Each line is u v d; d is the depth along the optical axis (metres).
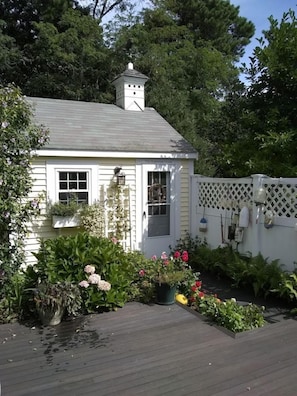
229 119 7.19
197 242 6.98
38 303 3.72
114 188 6.48
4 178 4.01
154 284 4.61
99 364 2.95
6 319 3.84
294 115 6.10
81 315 4.04
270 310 4.31
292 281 4.43
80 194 6.21
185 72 16.59
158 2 17.77
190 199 7.22
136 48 14.78
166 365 2.93
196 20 18.77
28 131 4.39
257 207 5.41
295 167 5.59
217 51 17.45
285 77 6.08
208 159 9.43
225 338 3.46
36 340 3.41
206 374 2.78
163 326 3.75
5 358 3.05
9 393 2.53
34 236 5.82
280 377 2.73
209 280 5.67
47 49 13.90
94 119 7.33
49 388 2.60
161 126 7.87
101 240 4.54
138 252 6.20
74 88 14.14
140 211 6.76
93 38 14.54
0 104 4.09
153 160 6.84
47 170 5.86
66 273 4.11
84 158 6.15
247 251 5.64
